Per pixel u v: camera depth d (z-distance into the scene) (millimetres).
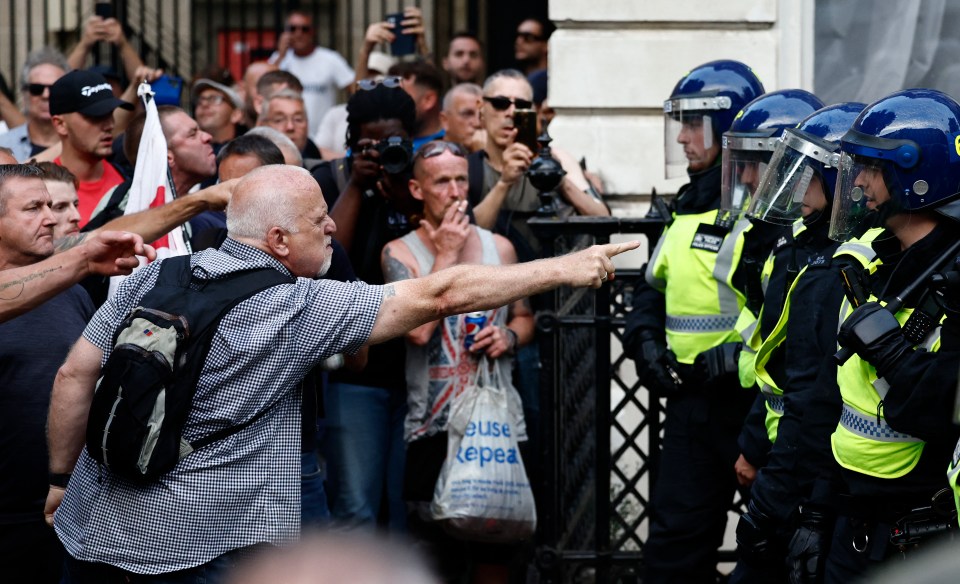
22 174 7656
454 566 9008
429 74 11633
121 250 6957
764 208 7082
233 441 6297
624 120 11664
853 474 6094
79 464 6543
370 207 9211
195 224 8812
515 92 10250
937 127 5906
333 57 15977
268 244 6531
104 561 6277
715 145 8320
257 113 12883
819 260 6773
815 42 11586
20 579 7734
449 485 8539
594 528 9562
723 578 9039
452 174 8852
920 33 11477
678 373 8273
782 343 7195
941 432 5641
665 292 8539
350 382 9094
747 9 11523
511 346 8891
